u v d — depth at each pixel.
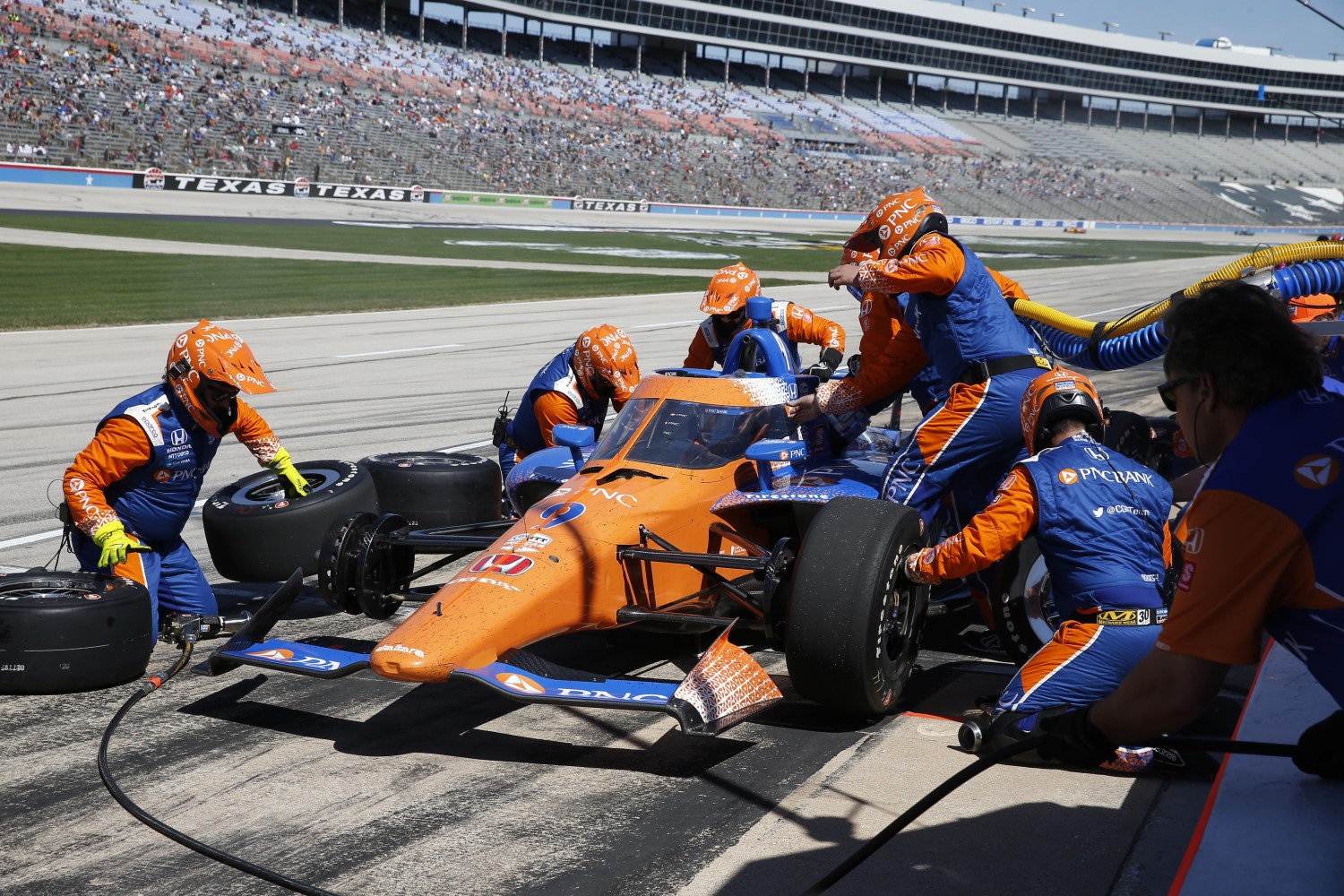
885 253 4.78
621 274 27.56
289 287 21.92
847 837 3.13
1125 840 3.08
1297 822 2.54
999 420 4.44
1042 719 2.32
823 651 3.74
